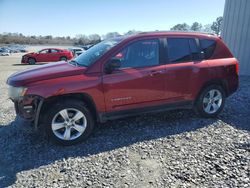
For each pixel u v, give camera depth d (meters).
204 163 3.27
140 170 3.14
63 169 3.20
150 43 4.24
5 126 4.68
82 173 3.10
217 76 4.78
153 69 4.19
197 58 4.64
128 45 4.07
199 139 4.00
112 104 4.01
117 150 3.67
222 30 10.53
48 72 3.82
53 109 3.69
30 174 3.10
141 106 4.25
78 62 4.27
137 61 4.14
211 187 2.79
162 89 4.33
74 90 3.70
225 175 3.01
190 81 4.54
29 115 3.66
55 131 3.79
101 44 4.54
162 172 3.09
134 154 3.55
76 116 3.85
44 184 2.89
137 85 4.10
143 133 4.25
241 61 9.52
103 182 2.91
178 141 3.94
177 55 4.46
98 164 3.30
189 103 4.70
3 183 2.93
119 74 3.97
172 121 4.78
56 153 3.62
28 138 4.11
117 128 4.48
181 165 3.24
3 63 23.17
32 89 3.57
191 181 2.90
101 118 4.03
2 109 5.76
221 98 4.98
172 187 2.80
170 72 4.32
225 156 3.45
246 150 3.61
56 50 23.33
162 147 3.74
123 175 3.04
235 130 4.36
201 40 4.71
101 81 3.85
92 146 3.82
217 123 4.68
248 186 2.79
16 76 3.92
